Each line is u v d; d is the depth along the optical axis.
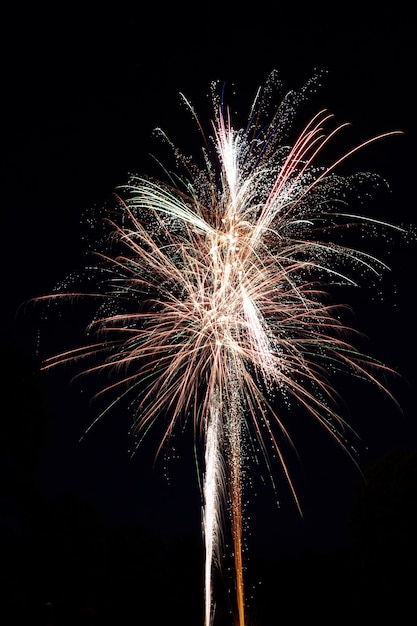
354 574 16.95
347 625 16.92
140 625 15.48
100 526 14.89
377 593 16.44
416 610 16.02
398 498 16.47
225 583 18.02
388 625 16.23
